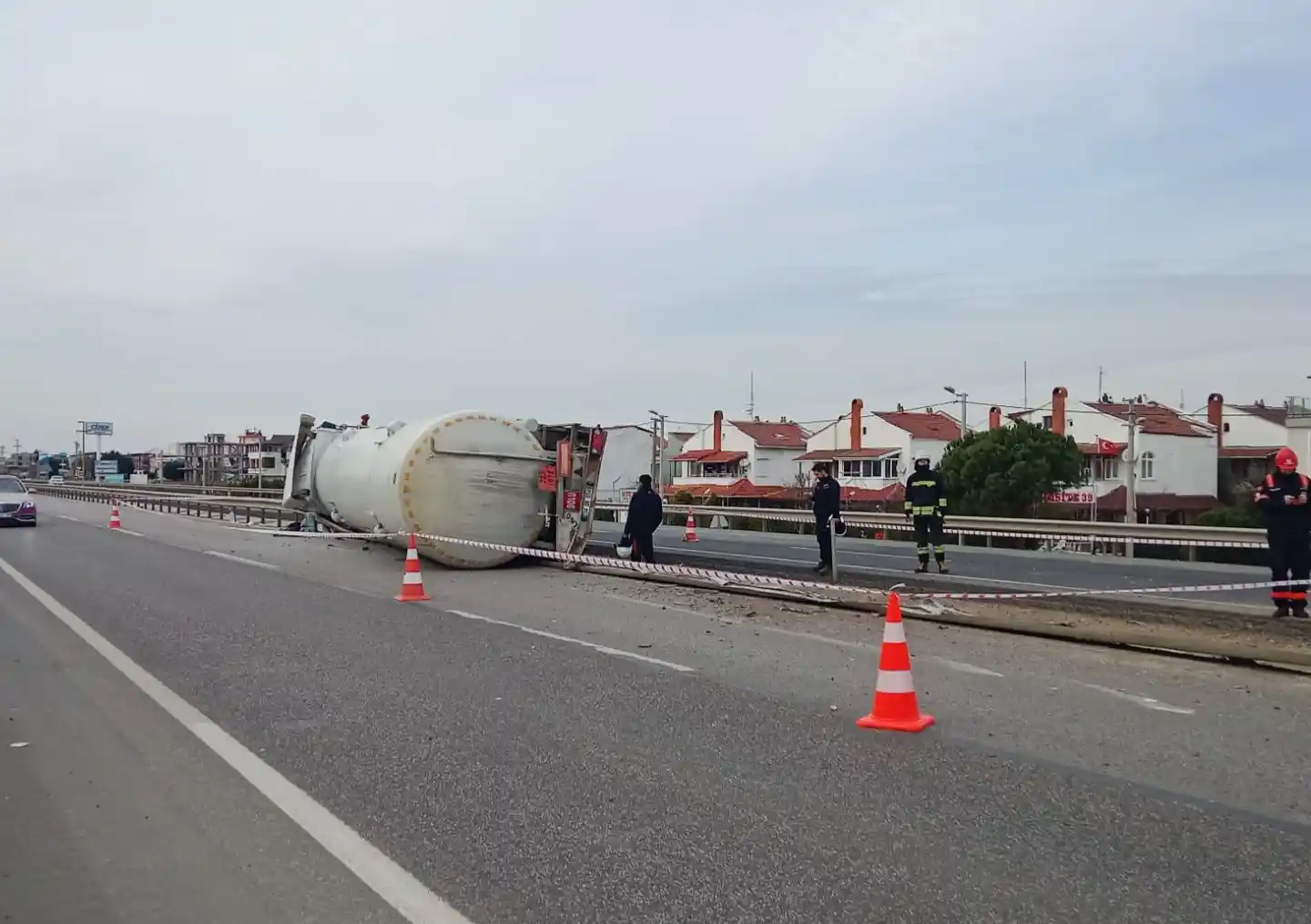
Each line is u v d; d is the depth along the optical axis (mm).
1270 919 3975
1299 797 5430
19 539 25797
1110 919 3973
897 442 61156
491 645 10070
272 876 4457
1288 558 10406
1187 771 5875
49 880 4426
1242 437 64625
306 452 24812
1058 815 5141
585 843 4789
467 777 5812
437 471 17047
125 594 14258
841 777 5766
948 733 6734
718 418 73312
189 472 127125
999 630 10688
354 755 6258
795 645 10047
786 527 34031
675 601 13430
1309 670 8500
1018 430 43656
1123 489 54500
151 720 7145
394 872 4477
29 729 6910
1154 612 10617
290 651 9797
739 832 4914
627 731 6781
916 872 4426
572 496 17797
